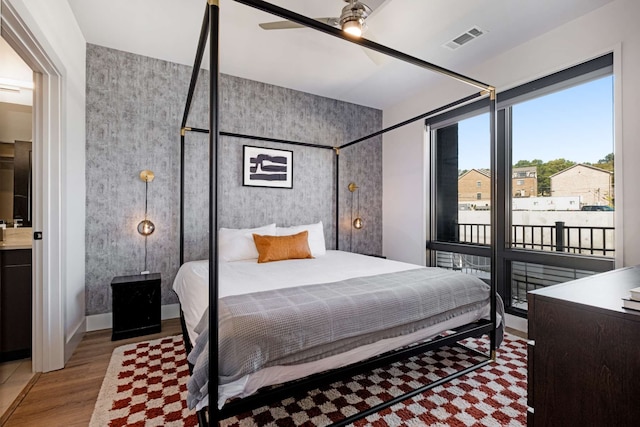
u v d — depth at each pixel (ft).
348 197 14.30
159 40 9.18
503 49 9.55
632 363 2.83
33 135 6.86
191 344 5.81
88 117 9.26
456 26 8.30
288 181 12.67
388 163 14.85
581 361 3.19
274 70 11.11
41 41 5.84
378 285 6.27
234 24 8.27
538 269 9.61
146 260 10.07
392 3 7.35
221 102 11.38
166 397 5.78
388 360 5.54
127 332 8.70
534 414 3.58
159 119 10.29
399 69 11.00
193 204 10.76
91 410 5.44
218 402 3.93
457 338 6.55
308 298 5.28
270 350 4.22
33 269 6.81
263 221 12.15
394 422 5.14
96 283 9.35
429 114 8.86
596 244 8.16
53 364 6.86
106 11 7.80
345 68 10.93
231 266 8.79
